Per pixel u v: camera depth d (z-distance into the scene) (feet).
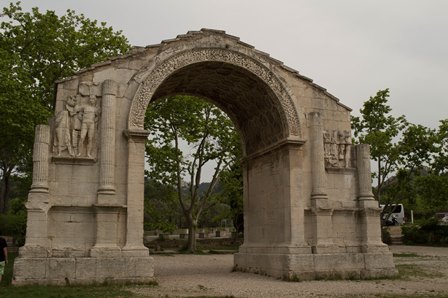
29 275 59.21
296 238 71.87
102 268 61.77
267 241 80.33
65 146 65.51
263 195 83.35
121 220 65.21
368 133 149.79
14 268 58.90
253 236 86.22
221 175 154.92
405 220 300.20
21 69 102.32
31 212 61.31
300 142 75.00
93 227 64.23
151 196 179.83
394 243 180.14
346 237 75.15
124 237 64.85
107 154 65.57
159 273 82.33
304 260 69.97
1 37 113.70
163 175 148.56
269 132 81.82
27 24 114.11
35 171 62.95
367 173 77.56
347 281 68.23
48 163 64.28
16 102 96.27
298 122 76.18
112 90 67.77
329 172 77.00
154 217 153.79
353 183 77.92
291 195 73.26
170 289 58.75
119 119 68.08
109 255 62.59
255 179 87.56
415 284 64.39
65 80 67.41
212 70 77.00
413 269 83.71
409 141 151.84
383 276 72.54
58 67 116.47
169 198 156.35
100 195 64.08
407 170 158.10
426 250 142.00
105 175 65.00
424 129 151.84
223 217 173.68
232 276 76.02
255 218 86.12
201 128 145.48
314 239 72.69
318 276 69.87
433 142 149.79
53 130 66.13
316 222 72.69
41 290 54.39
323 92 79.36
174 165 147.02
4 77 96.63
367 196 76.59
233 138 147.64
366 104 152.05
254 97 81.20
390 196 162.81
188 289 59.11
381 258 73.46
